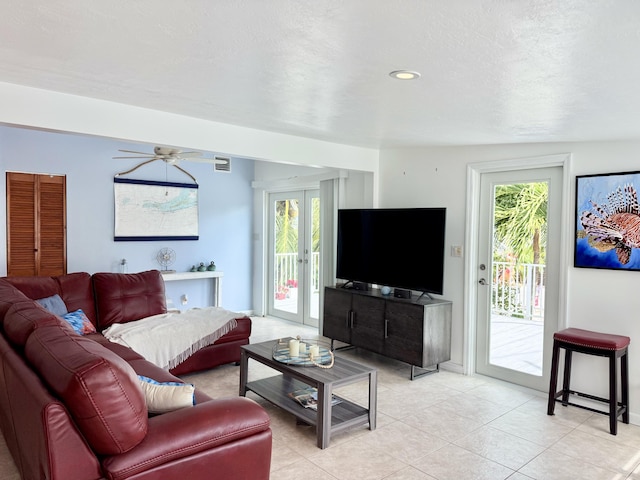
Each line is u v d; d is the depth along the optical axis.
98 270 5.85
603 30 1.53
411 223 4.44
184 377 4.23
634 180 3.28
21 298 2.90
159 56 2.11
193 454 1.84
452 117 3.04
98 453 1.68
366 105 2.86
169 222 6.44
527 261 4.02
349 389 3.97
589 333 3.38
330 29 1.70
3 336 2.46
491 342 4.30
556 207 3.81
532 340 4.00
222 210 7.02
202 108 3.20
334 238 5.69
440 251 4.20
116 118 3.14
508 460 2.78
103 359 1.66
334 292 5.08
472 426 3.25
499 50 1.79
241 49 1.97
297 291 6.68
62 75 2.49
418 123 3.34
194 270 6.69
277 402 3.29
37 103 2.81
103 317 4.27
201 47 1.97
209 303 6.90
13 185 5.25
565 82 2.10
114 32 1.83
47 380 1.75
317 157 4.45
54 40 1.93
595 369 3.52
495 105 2.61
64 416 1.60
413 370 4.41
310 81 2.41
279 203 7.01
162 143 3.37
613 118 2.71
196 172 6.71
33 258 5.39
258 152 3.97
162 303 4.69
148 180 6.24
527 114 2.76
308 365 3.18
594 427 3.25
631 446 2.96
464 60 1.93
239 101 2.95
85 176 5.73
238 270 7.23
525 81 2.14
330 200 5.75
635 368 3.31
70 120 2.94
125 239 6.04
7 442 2.61
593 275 3.52
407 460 2.76
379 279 4.76
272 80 2.43
